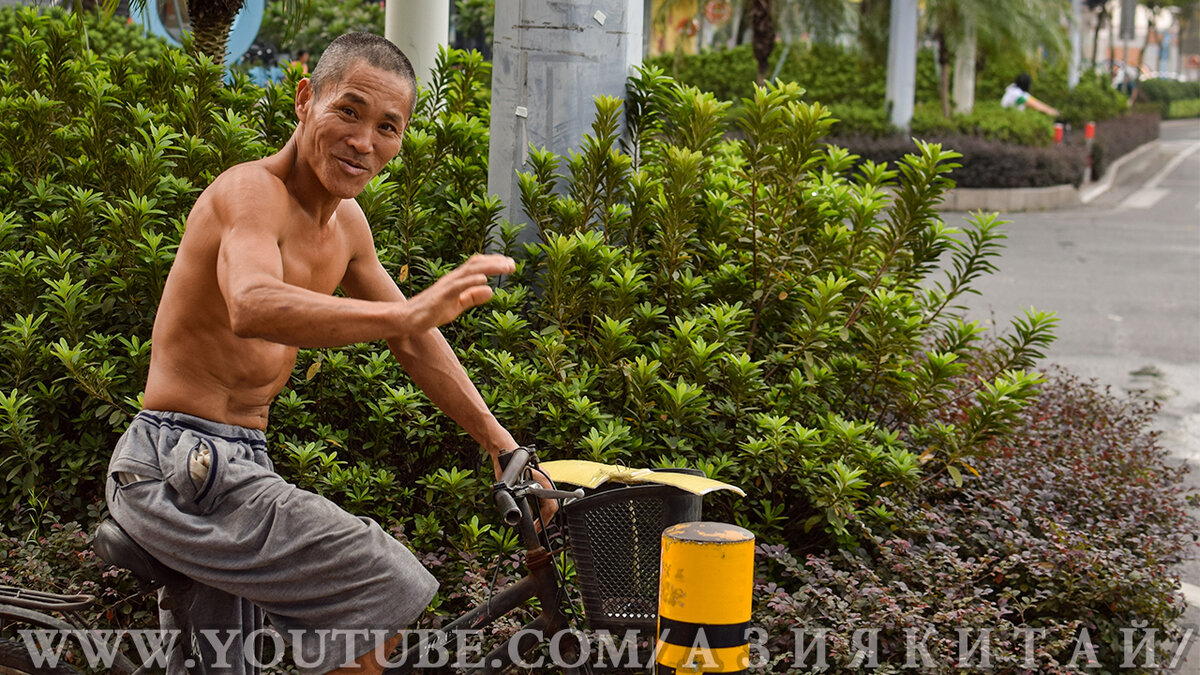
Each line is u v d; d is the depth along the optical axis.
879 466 4.29
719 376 4.26
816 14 22.42
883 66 26.25
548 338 4.25
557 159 4.72
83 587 3.85
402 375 4.35
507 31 4.84
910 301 4.76
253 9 10.16
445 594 4.00
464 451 4.37
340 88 2.66
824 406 4.43
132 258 4.39
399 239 4.60
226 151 4.71
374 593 2.75
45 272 4.36
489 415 3.16
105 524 2.80
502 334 4.29
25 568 3.81
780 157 4.62
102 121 4.84
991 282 13.26
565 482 3.05
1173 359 9.93
